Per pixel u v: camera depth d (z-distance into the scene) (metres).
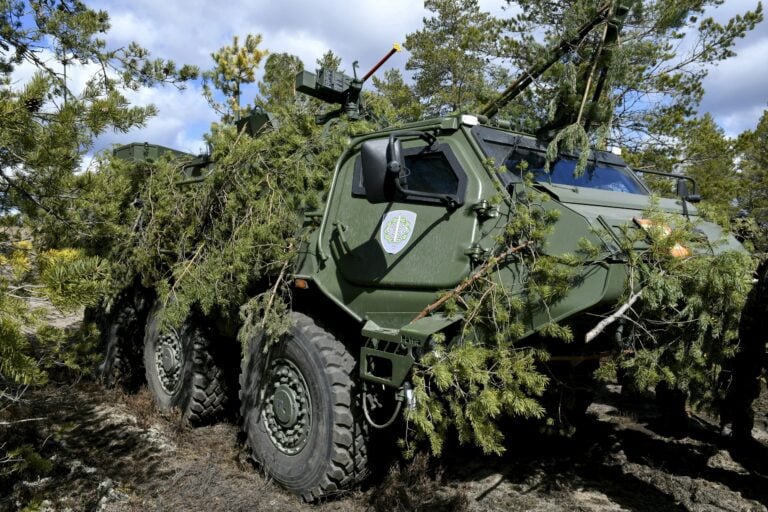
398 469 3.99
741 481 3.96
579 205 3.29
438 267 3.44
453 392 3.30
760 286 3.24
